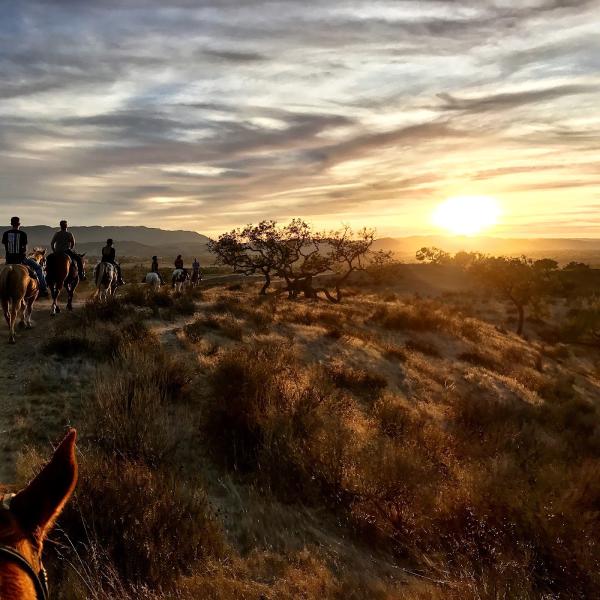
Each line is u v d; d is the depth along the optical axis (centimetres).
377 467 802
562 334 4622
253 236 3834
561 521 684
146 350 1177
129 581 481
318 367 1518
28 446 766
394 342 2300
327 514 740
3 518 109
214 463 830
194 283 4075
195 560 553
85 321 1416
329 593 545
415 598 546
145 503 588
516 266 4809
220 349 1415
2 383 998
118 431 786
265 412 941
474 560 641
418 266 8138
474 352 2531
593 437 1507
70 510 545
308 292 3922
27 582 95
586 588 596
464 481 819
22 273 1279
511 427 1349
